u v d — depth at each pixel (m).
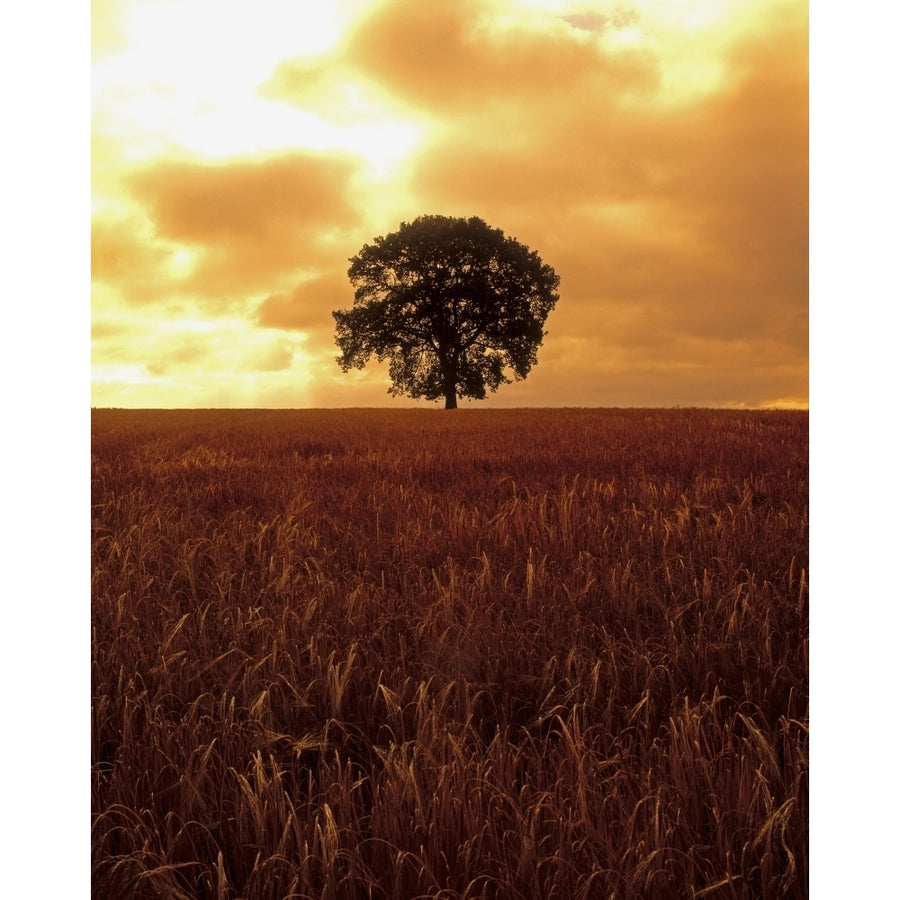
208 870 2.66
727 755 2.95
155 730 3.19
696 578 4.70
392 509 7.15
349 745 3.35
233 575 5.04
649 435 14.47
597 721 3.37
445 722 3.25
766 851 2.50
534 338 43.88
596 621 4.33
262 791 2.80
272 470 10.30
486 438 14.74
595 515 6.64
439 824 2.65
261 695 3.30
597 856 2.58
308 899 2.43
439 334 43.53
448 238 42.50
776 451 10.92
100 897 2.63
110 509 7.38
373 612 4.49
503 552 5.60
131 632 4.10
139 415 33.22
